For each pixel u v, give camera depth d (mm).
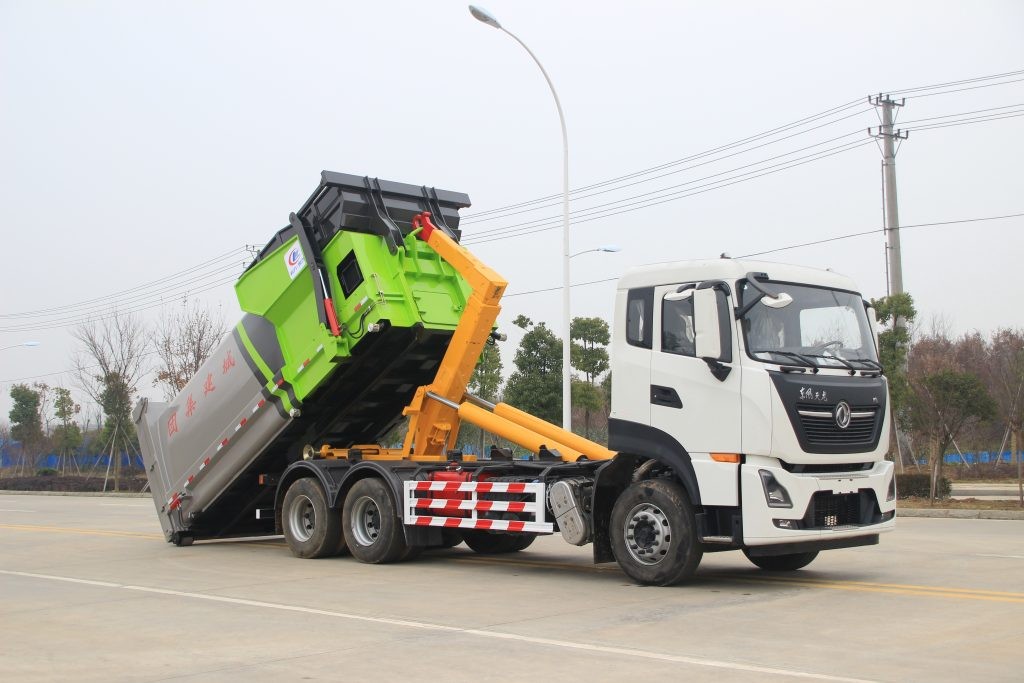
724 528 9789
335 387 13617
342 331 13008
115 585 10906
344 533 12992
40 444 52719
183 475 15266
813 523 9703
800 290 10383
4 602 9750
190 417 15078
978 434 38406
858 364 10484
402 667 6602
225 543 16156
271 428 13969
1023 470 35250
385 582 10883
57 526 19938
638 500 10266
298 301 13477
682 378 10070
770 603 9016
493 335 13555
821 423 9867
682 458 10000
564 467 11328
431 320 13047
